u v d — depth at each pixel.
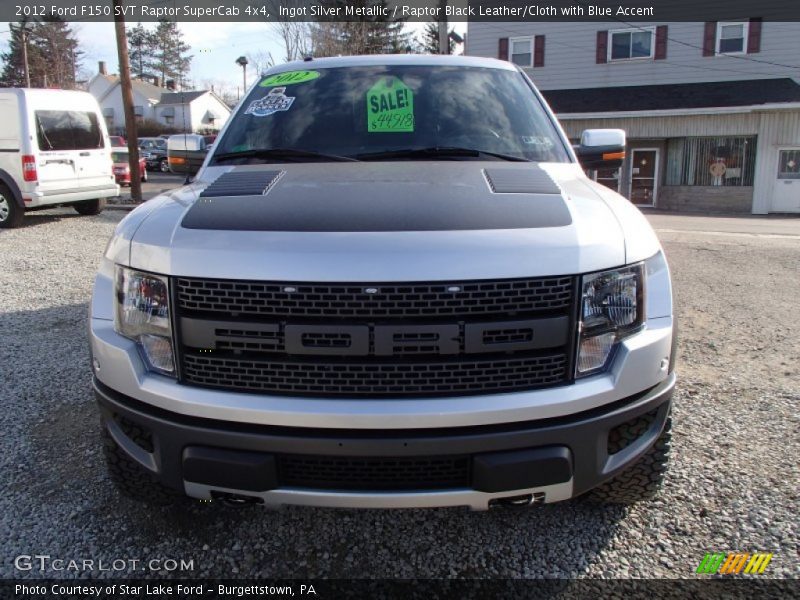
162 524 2.82
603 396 2.16
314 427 2.07
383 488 2.14
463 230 2.11
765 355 4.89
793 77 22.30
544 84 24.58
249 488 2.14
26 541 2.70
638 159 22.89
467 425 2.06
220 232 2.18
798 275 7.98
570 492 2.21
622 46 23.62
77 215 13.14
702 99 21.67
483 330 2.04
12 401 4.06
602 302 2.16
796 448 3.38
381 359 2.06
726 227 15.59
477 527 2.81
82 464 3.30
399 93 3.56
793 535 2.68
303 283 2.02
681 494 2.98
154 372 2.24
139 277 2.25
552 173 3.00
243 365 2.11
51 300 6.62
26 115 10.81
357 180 2.66
